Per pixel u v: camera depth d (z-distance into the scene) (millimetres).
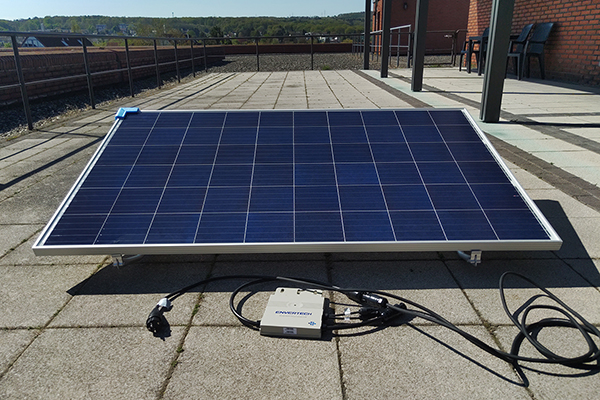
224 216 2338
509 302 2100
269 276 2295
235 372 1689
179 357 1774
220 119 3086
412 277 2336
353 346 1832
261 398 1562
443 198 2438
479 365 1712
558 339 1846
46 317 2041
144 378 1665
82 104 10125
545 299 2123
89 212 2381
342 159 2723
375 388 1603
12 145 5121
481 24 12750
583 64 8758
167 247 2174
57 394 1594
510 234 2219
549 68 9883
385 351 1798
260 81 11133
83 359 1768
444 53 25109
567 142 4637
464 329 1927
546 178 3654
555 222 2906
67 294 2227
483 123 5582
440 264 2459
